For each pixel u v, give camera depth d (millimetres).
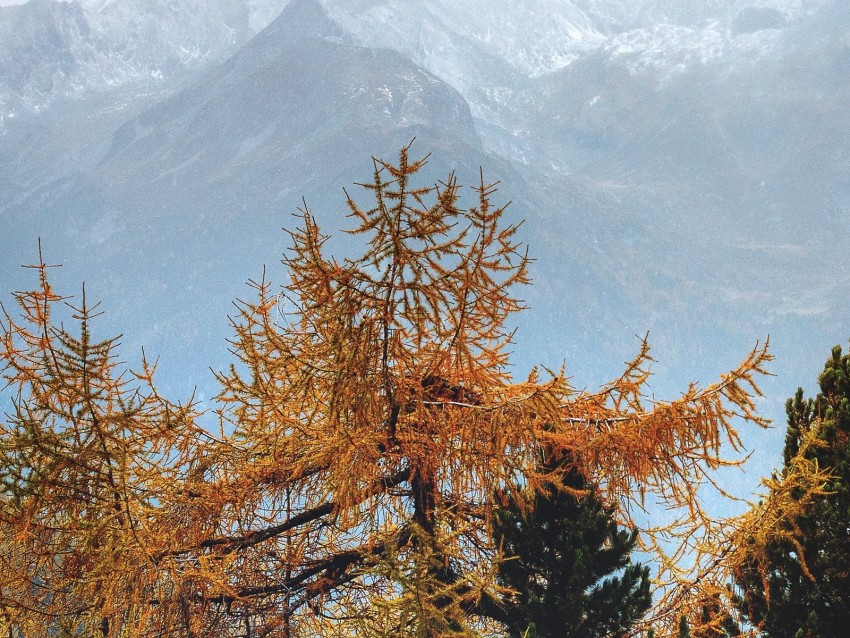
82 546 7238
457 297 6895
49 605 7266
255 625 8047
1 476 6746
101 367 7000
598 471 7941
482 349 7535
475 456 7488
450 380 8086
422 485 8023
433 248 6660
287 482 8078
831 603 8008
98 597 7195
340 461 7477
